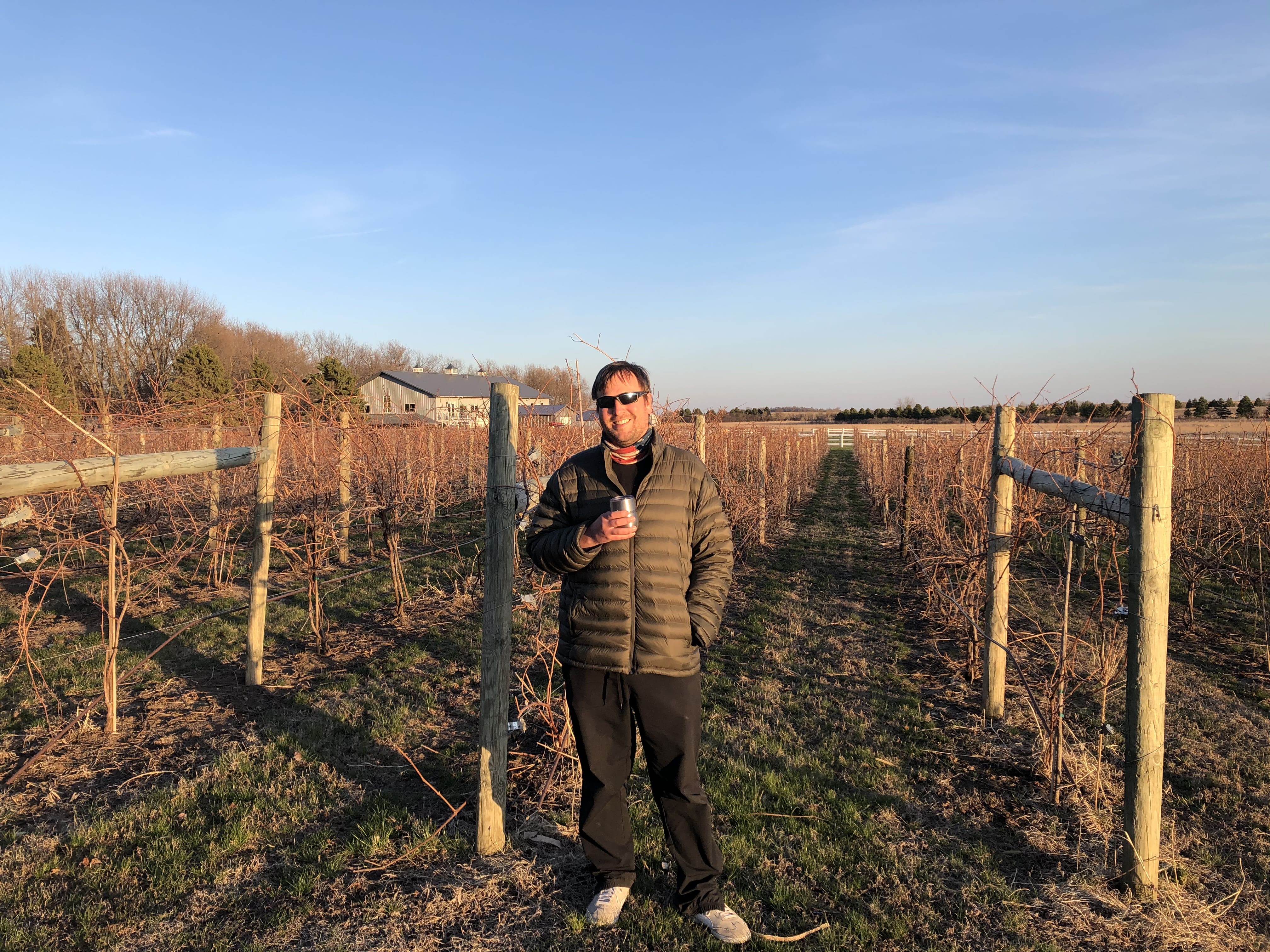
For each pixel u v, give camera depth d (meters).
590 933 2.30
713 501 2.38
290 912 2.38
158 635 5.60
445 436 12.33
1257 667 5.11
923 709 4.36
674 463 2.34
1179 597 7.12
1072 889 2.55
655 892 2.51
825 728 4.08
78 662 4.91
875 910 2.45
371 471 6.22
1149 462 2.41
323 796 3.18
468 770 3.45
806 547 10.18
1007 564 4.06
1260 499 7.53
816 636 5.95
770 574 8.44
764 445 10.31
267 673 4.83
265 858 2.72
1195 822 3.04
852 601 7.15
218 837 2.83
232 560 7.68
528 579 5.95
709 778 3.43
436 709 4.23
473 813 3.04
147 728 3.90
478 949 2.23
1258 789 3.32
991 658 4.14
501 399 2.61
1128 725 2.51
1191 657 5.38
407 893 2.50
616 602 2.26
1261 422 11.27
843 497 17.00
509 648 2.72
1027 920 2.40
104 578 7.30
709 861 2.36
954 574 5.74
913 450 10.26
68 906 2.40
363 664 5.05
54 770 3.39
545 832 2.89
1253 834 2.94
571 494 2.39
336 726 3.96
